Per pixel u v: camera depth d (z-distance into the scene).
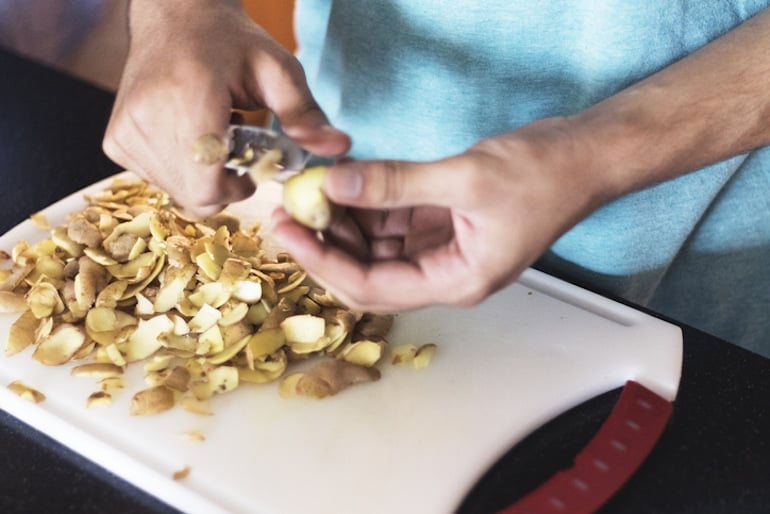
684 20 0.66
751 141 0.61
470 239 0.52
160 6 0.61
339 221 0.55
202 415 0.59
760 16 0.64
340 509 0.55
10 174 0.78
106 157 0.81
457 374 0.63
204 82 0.57
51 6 1.46
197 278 0.66
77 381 0.61
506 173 0.50
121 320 0.64
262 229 0.73
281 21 1.35
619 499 0.57
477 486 0.57
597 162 0.53
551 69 0.71
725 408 0.62
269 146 0.56
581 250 0.74
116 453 0.57
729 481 0.58
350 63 0.76
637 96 0.57
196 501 0.55
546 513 0.54
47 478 0.57
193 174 0.57
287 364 0.63
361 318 0.66
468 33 0.70
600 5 0.66
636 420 0.60
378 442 0.58
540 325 0.67
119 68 1.47
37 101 0.87
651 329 0.66
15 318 0.66
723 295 0.85
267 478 0.56
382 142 0.79
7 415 0.60
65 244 0.68
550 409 0.61
